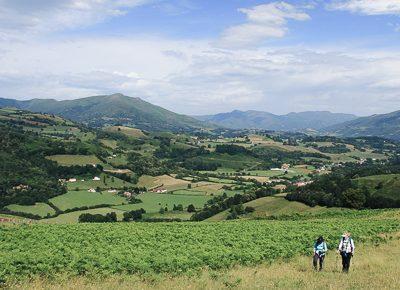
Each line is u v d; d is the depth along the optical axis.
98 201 130.38
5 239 42.31
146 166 199.88
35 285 19.06
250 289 18.67
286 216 95.00
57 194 136.00
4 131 188.00
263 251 35.25
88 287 18.80
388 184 112.38
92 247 36.28
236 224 67.81
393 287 19.41
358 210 97.44
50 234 47.91
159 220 110.19
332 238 46.25
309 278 22.58
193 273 24.61
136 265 25.25
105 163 189.38
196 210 125.38
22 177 145.62
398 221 67.94
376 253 35.88
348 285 19.86
